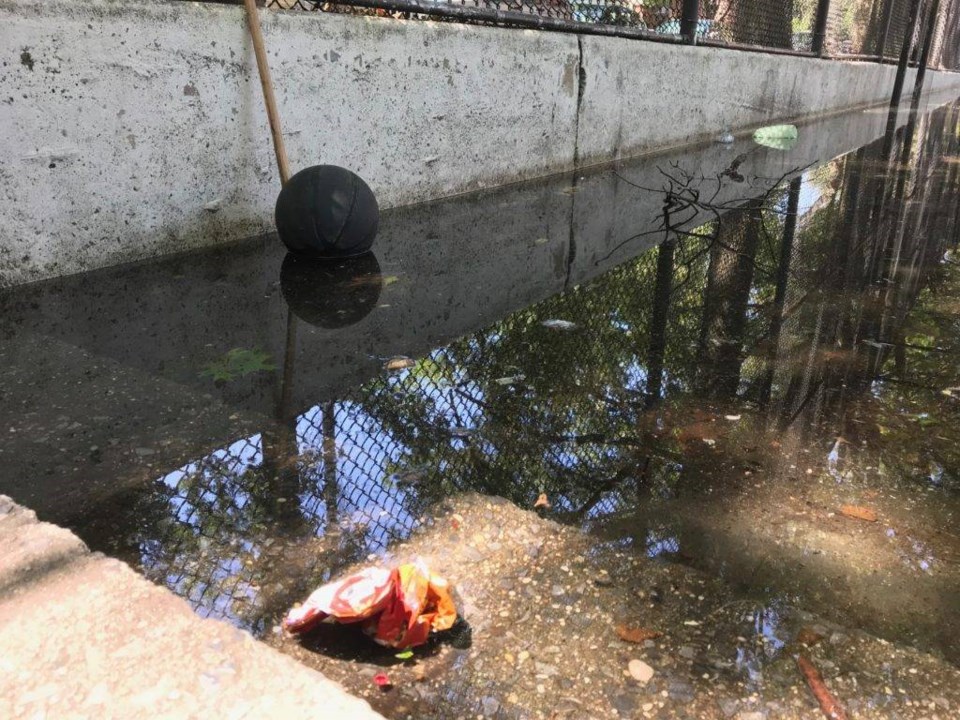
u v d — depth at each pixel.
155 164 3.89
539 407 2.49
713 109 9.35
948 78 26.09
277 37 4.27
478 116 5.85
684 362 2.89
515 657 1.41
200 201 4.16
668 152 8.42
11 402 2.38
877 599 1.60
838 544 1.79
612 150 7.62
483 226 4.99
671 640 1.46
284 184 4.17
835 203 5.96
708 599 1.58
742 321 3.36
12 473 2.00
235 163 4.27
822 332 3.24
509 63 5.97
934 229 5.17
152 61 3.73
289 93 4.41
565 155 6.96
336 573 1.64
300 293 3.58
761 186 6.62
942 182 6.99
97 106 3.56
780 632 1.49
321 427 2.30
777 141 9.57
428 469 2.08
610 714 1.28
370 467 2.09
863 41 15.39
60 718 1.08
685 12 8.48
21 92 3.27
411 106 5.25
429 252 4.35
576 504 1.93
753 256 4.41
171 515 1.84
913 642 1.48
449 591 1.59
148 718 1.08
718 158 8.09
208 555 1.70
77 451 2.11
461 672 1.37
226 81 4.10
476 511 1.89
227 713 1.09
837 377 2.78
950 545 1.80
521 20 6.08
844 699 1.33
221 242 4.33
